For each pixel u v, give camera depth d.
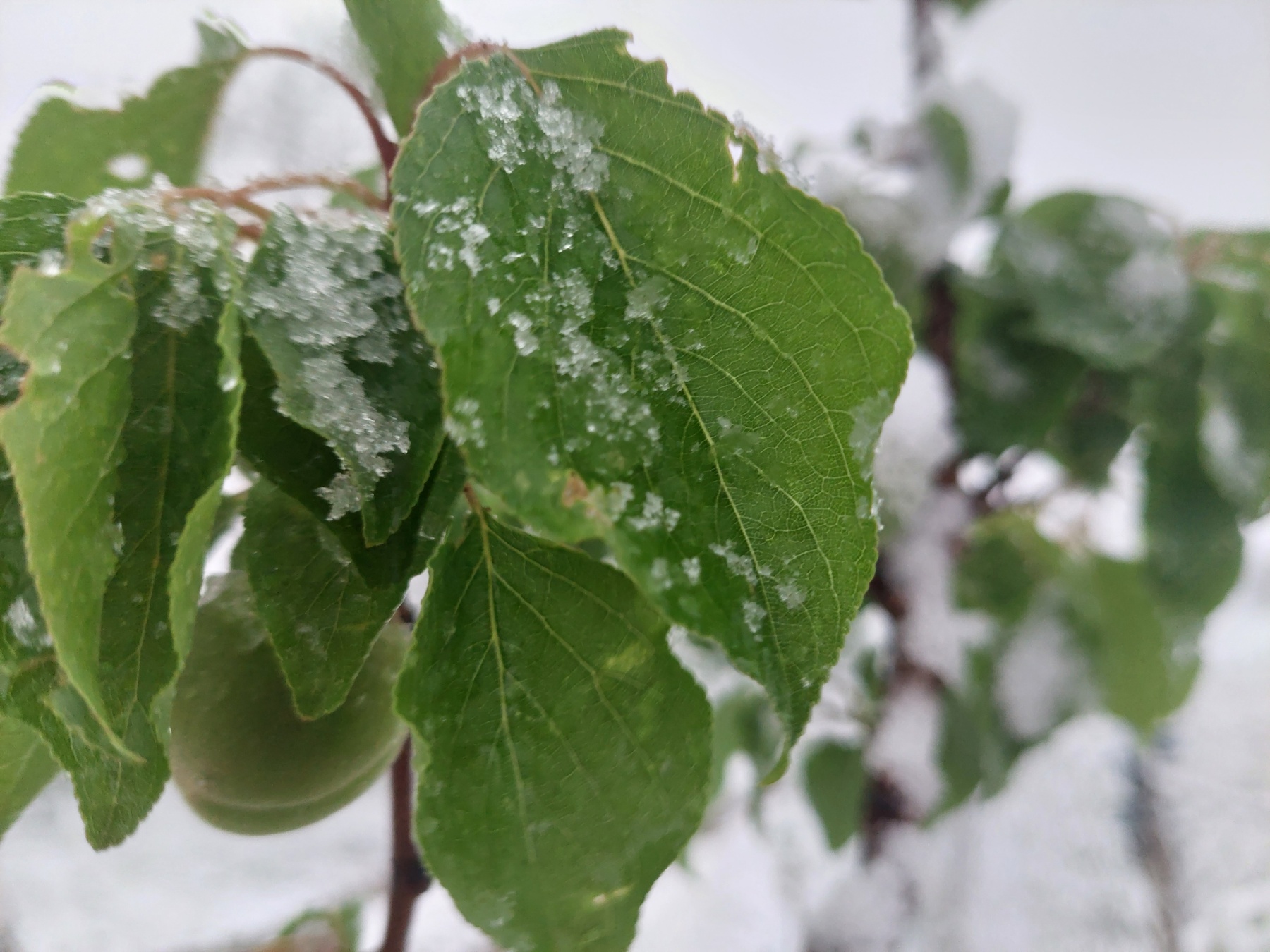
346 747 0.15
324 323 0.11
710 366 0.11
